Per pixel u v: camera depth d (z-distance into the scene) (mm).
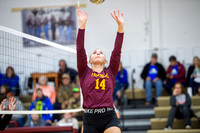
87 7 15359
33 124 10289
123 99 12945
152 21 15070
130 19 15188
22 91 12938
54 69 14789
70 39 15547
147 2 15133
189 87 12844
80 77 4938
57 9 15711
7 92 10594
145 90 13453
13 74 12328
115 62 4984
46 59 14867
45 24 15719
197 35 14844
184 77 13102
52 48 15102
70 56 14961
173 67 13258
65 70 13484
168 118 10688
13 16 15883
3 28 6281
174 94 11078
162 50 14352
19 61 13656
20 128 9078
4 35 13609
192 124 10922
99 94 4672
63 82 12367
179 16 15016
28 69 13773
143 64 14516
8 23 15844
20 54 14250
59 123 10656
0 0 15953
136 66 14570
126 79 13391
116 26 15094
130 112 12578
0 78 11773
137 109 12547
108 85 4754
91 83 4723
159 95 12992
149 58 14469
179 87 11016
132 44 15094
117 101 12969
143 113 12516
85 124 4750
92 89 4707
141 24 15109
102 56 4934
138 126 11859
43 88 11617
